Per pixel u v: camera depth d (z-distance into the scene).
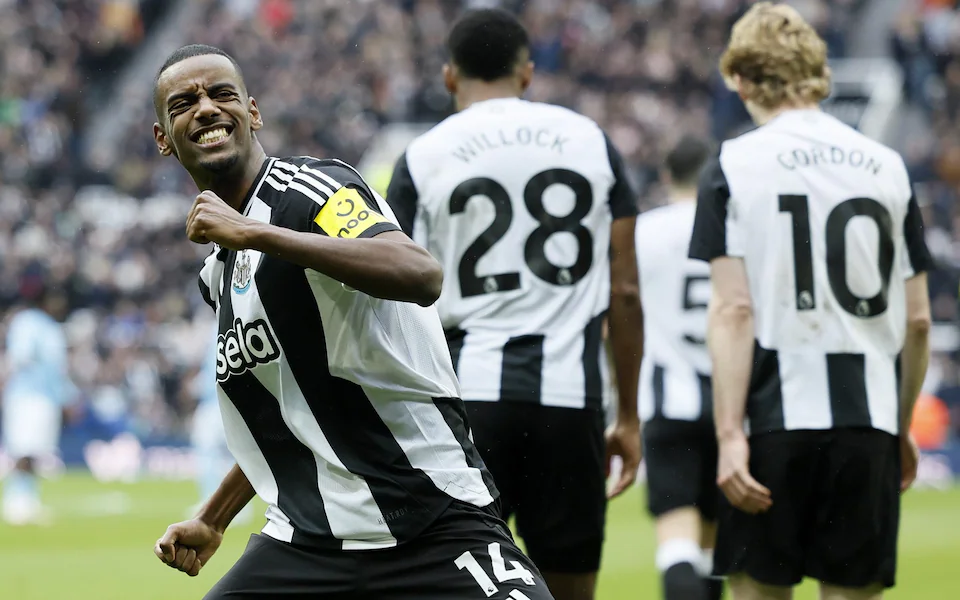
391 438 9.55
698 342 17.81
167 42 87.00
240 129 9.63
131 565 28.30
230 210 8.84
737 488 12.65
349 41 82.19
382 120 79.31
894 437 12.96
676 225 18.02
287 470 9.84
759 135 13.19
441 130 13.61
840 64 78.25
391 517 9.48
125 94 83.88
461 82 13.98
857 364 12.81
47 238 69.88
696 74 77.50
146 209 73.12
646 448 17.81
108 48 86.19
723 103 75.88
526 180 13.35
